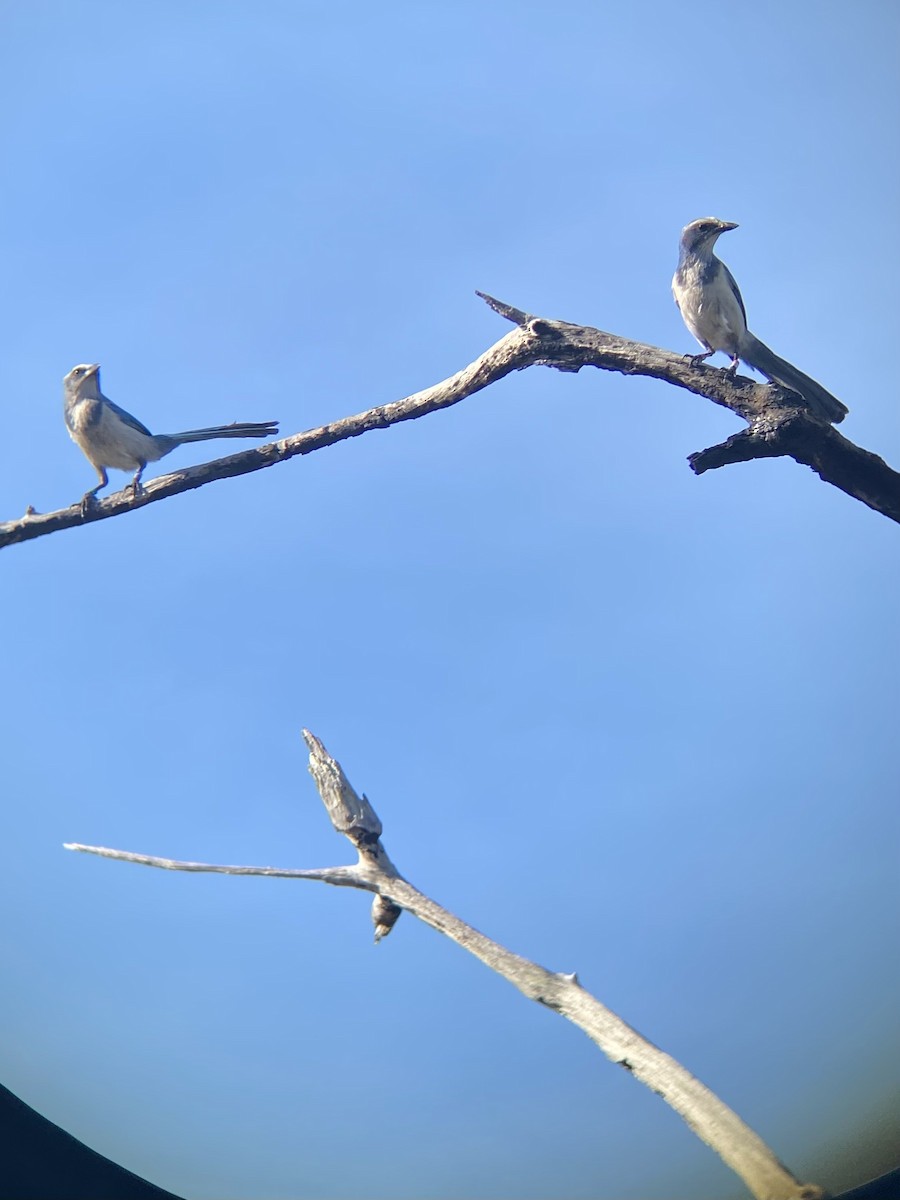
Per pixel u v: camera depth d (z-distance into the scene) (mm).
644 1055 4965
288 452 7562
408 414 7305
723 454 6797
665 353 7074
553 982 5188
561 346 7199
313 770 5688
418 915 5387
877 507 6527
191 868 5422
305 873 5477
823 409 7418
